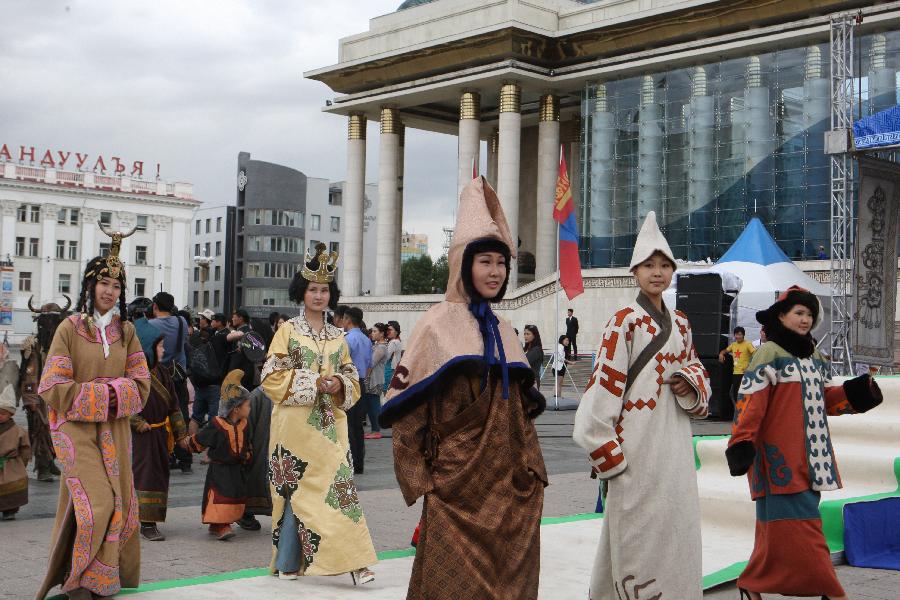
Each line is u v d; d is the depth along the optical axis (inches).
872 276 671.8
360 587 252.1
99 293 241.0
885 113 633.0
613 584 202.8
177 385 451.5
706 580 248.2
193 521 367.9
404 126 2203.5
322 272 271.7
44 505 399.2
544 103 1893.5
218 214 4165.8
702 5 1598.2
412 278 4104.3
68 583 224.5
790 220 1595.7
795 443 224.8
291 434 260.1
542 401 178.7
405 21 2036.2
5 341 367.9
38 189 3312.0
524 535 169.9
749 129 1638.8
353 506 258.5
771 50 1616.6
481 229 176.1
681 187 1718.8
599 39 1750.7
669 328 203.2
